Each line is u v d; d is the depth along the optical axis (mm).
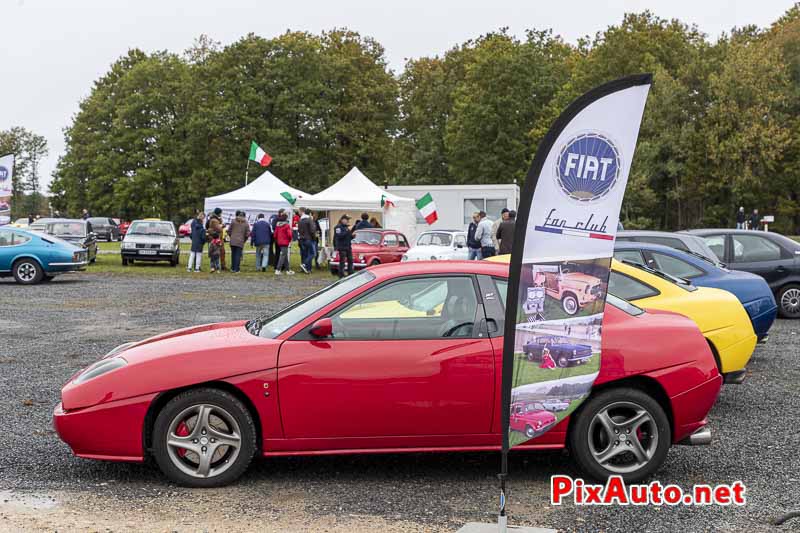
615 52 57469
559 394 4438
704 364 5414
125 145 64875
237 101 56688
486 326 5332
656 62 58062
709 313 7363
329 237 29484
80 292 18922
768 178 56812
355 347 5223
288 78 56906
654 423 5316
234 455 5215
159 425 5172
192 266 26125
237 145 56281
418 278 5441
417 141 68250
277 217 27375
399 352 5215
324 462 5863
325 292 5891
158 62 66062
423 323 5348
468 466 5797
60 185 70062
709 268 9625
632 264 8125
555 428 5305
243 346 5254
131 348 5664
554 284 4383
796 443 6395
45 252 21312
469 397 5223
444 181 66562
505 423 4371
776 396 8141
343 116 59188
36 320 13805
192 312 14977
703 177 55969
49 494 5043
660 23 60531
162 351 5344
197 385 5238
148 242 27828
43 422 6859
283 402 5164
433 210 28188
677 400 5348
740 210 45906
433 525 4559
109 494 5066
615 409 5344
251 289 19875
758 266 14320
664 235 11961
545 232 4336
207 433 5207
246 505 4883
